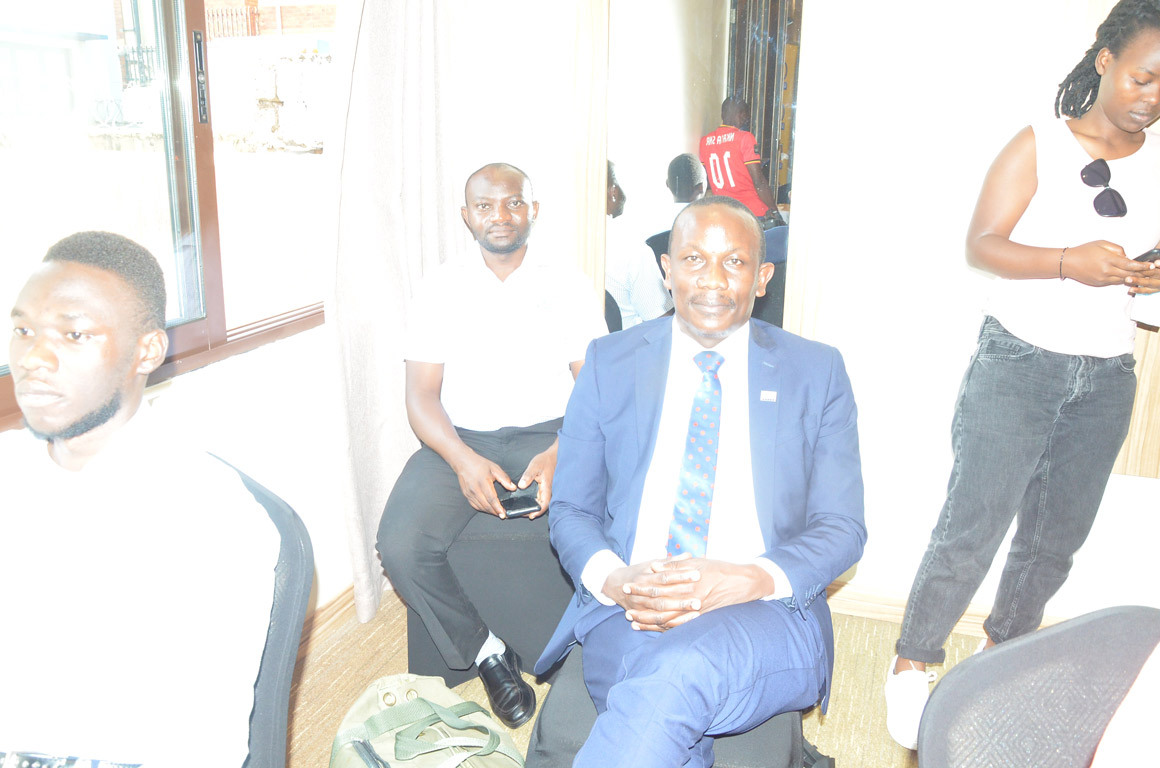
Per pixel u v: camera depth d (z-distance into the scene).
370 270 2.44
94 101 2.08
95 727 0.97
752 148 2.52
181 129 2.18
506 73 2.64
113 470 1.01
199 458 1.04
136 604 0.98
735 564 1.39
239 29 7.82
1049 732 0.80
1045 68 2.20
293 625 1.07
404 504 2.12
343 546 2.58
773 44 2.43
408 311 2.43
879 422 2.52
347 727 1.66
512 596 2.16
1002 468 1.90
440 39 2.58
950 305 2.40
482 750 1.57
